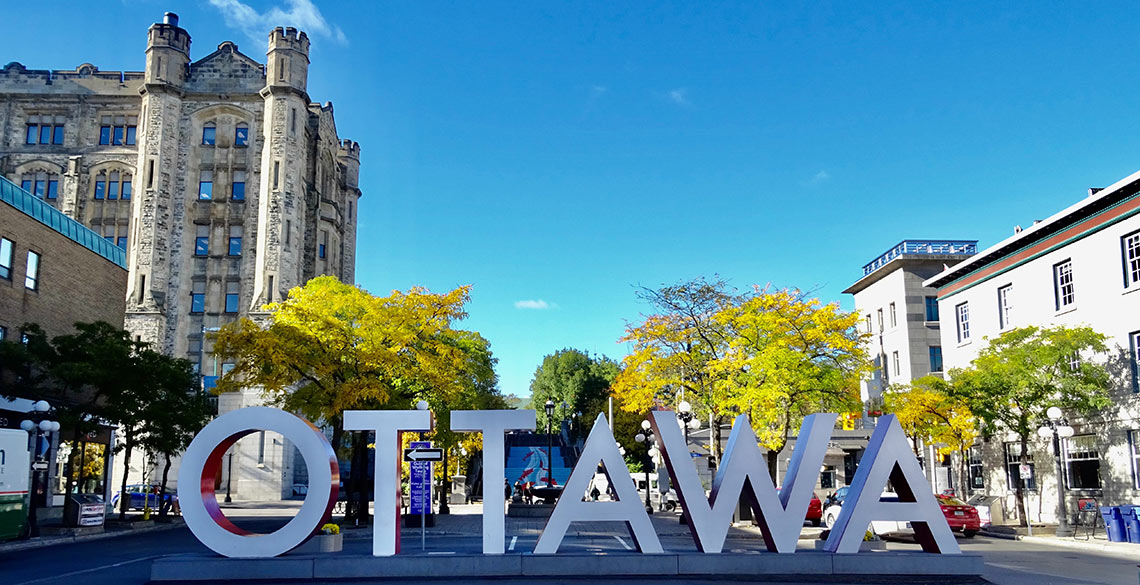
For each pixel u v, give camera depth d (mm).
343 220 80062
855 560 15117
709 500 16203
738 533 26703
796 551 15289
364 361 28312
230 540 14680
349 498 30719
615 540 22734
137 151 66438
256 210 64250
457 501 55125
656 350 33656
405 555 14891
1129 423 28781
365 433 31531
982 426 35000
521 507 34219
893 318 52938
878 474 15523
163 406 32438
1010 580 14961
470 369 34656
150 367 31719
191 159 64875
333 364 28797
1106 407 29844
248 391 58844
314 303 29922
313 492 14820
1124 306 29391
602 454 15328
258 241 62938
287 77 65000
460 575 14828
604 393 87438
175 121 64688
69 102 67250
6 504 22953
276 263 62156
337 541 18125
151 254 61938
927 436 34812
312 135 70688
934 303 51250
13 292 32344
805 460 15547
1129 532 23734
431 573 14812
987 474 38094
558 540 15055
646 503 41375
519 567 14891
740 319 30672
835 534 15594
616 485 15305
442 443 35812
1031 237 34656
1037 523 30938
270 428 14883
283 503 52812
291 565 14633
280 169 63719
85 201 65750
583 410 87688
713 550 15195
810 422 15750
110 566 17859
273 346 27625
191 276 63344
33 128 67125
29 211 33969
